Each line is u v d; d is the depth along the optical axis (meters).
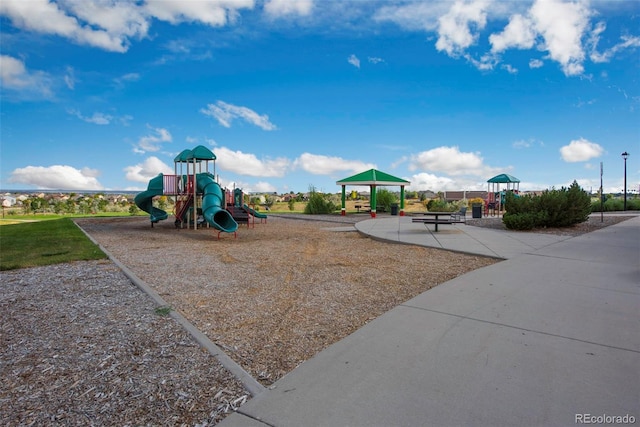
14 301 5.33
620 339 3.61
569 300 4.82
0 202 49.12
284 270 7.42
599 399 2.61
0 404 2.76
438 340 3.66
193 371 3.21
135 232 15.47
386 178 25.20
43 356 3.55
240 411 2.59
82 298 5.45
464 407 2.55
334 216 24.92
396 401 2.64
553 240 10.06
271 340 3.92
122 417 2.57
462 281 5.89
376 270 7.22
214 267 7.81
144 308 4.96
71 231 15.02
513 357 3.26
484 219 18.14
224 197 17.95
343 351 3.48
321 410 2.56
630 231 11.73
